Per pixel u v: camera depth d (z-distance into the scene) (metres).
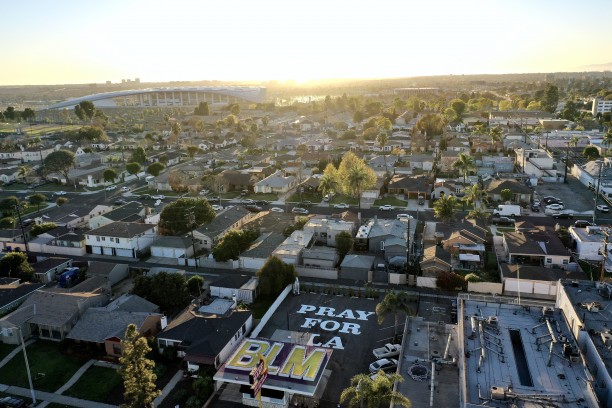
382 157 157.12
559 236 85.88
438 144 179.75
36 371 53.84
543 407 34.50
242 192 130.00
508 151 167.88
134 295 66.12
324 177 116.69
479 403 35.28
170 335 56.41
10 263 76.38
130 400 47.59
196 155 182.38
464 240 83.12
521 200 112.69
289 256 78.50
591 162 134.62
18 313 61.41
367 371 52.44
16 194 136.12
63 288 71.56
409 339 51.16
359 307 66.75
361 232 89.19
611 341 40.19
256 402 47.38
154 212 107.12
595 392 36.41
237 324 58.16
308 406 46.97
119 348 55.69
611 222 98.06
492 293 69.38
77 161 166.88
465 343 43.44
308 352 51.50
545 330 45.47
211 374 51.50
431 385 42.16
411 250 82.44
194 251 81.44
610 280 64.12
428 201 117.62
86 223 105.31
